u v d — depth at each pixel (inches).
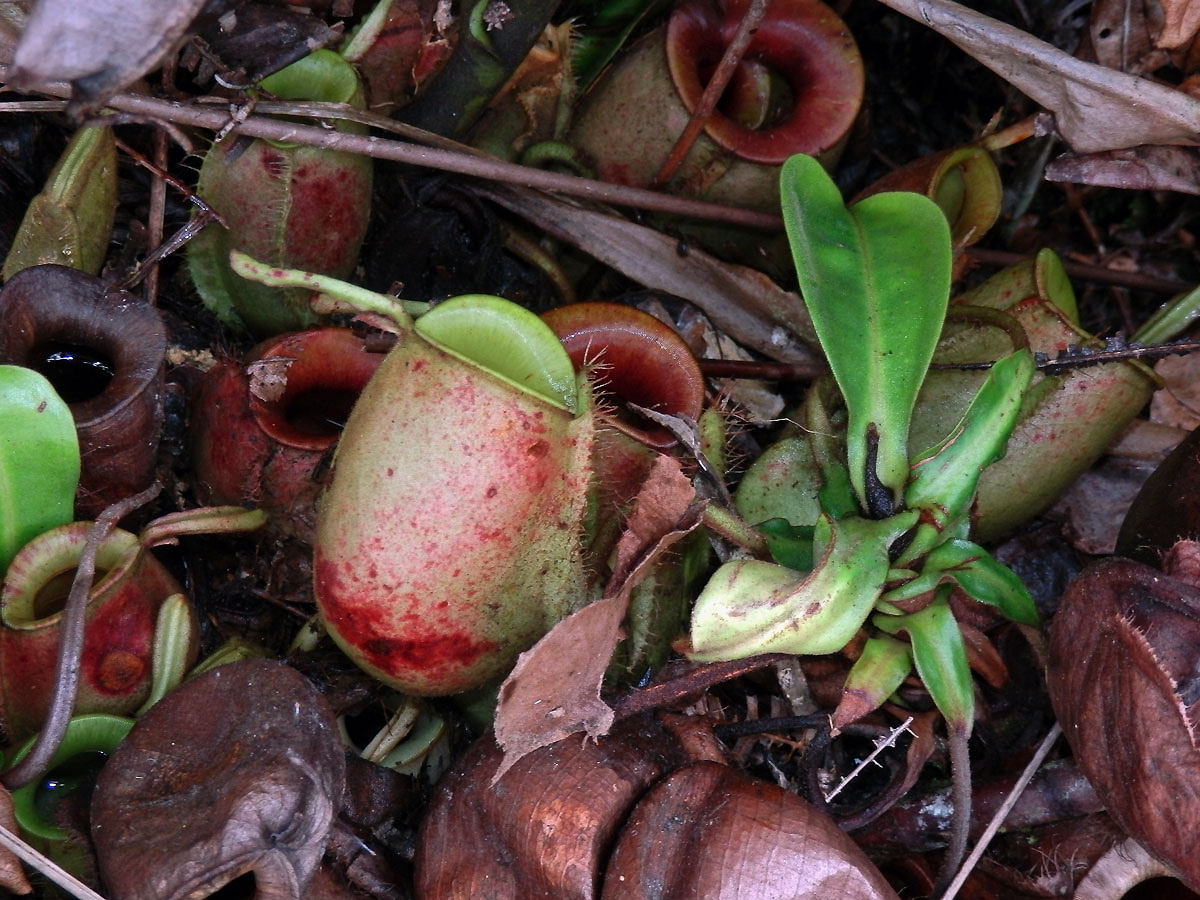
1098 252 16.2
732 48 12.7
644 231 13.5
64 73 7.8
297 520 11.4
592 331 11.3
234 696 9.4
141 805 9.1
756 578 9.9
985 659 11.3
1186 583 9.7
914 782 10.9
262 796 8.7
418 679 10.3
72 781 10.0
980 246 16.2
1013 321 11.7
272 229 11.7
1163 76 13.5
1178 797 9.3
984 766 11.8
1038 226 16.3
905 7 12.3
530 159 13.7
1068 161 12.7
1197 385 14.5
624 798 9.6
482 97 12.9
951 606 11.6
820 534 10.2
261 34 11.1
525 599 10.2
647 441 10.8
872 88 16.5
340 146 11.4
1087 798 11.0
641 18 14.2
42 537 9.9
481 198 13.5
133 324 10.4
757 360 14.2
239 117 10.9
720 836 9.3
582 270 14.4
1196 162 12.5
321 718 9.4
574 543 10.1
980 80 16.3
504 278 13.7
